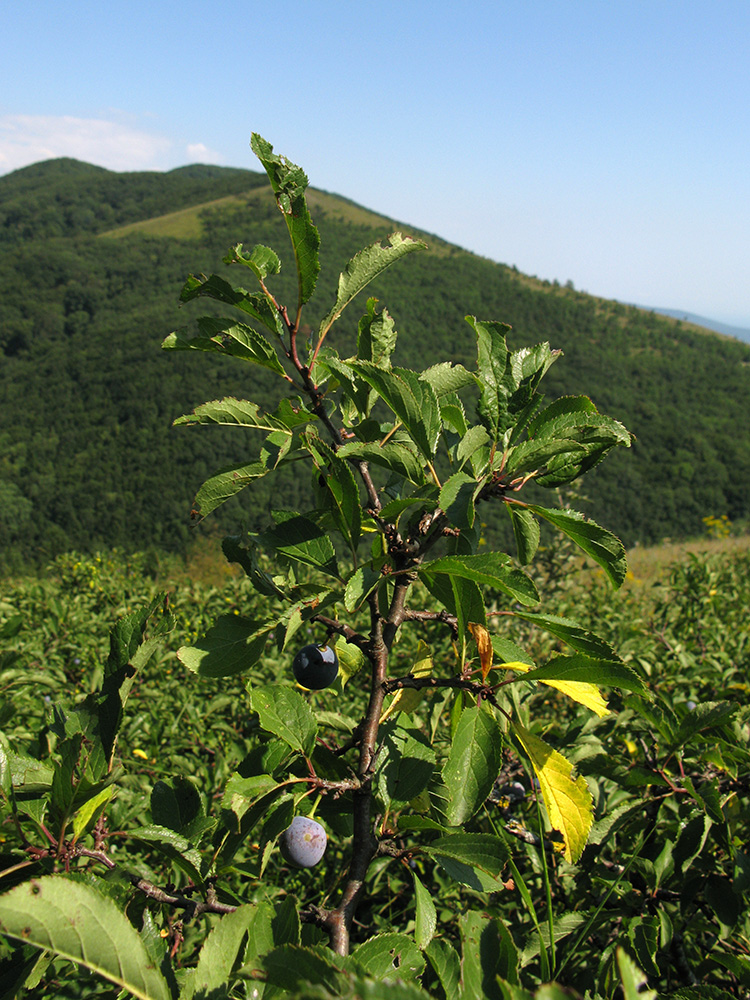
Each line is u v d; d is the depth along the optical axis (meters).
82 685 4.50
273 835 1.32
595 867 2.08
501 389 1.49
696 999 1.53
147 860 2.36
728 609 6.53
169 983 1.02
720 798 1.94
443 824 1.53
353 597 1.26
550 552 7.09
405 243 1.59
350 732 1.88
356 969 0.88
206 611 7.50
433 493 1.46
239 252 1.46
